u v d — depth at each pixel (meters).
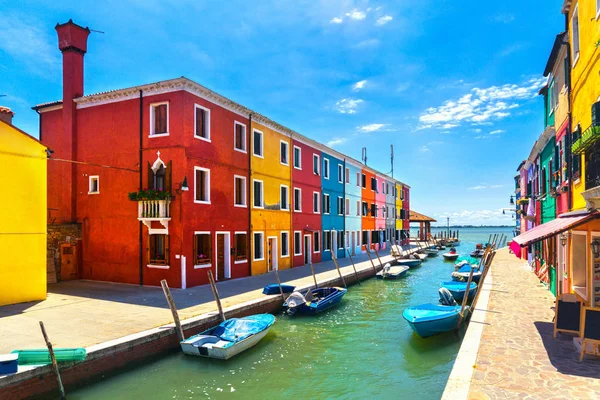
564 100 11.74
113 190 16.92
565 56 11.52
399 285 21.41
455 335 11.45
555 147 13.46
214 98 17.20
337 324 13.18
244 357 9.88
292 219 24.20
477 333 8.70
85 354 7.54
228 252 18.09
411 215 60.03
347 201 33.66
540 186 17.38
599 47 8.12
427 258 37.84
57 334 9.02
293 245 24.19
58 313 11.11
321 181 28.69
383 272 23.55
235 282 17.39
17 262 12.38
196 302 12.81
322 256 28.38
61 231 16.97
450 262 34.16
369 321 13.57
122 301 12.84
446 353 10.13
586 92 9.20
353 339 11.48
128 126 16.70
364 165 36.78
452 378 6.14
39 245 12.92
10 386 6.62
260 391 8.04
